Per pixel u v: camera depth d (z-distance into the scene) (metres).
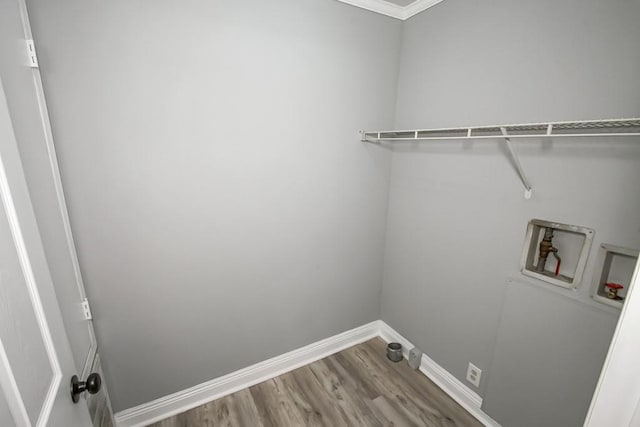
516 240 1.28
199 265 1.44
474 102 1.39
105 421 1.16
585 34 0.99
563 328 1.12
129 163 1.19
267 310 1.70
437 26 1.53
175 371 1.50
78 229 1.14
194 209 1.37
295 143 1.56
